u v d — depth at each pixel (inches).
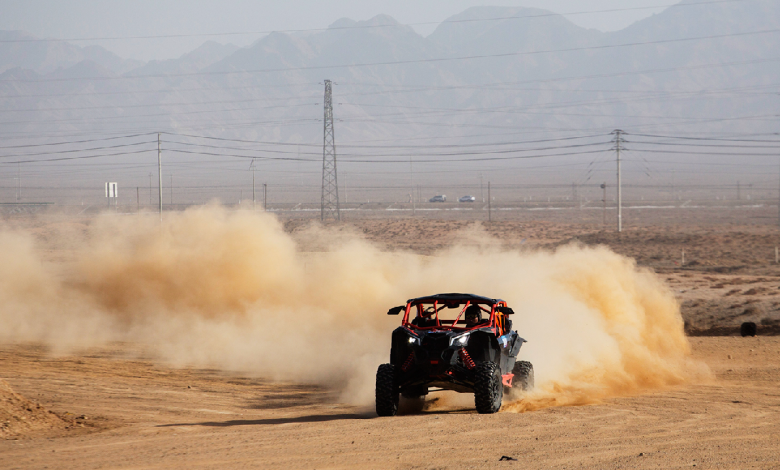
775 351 2824.8
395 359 1581.0
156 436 1318.9
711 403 1659.7
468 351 1546.5
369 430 1312.7
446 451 1131.3
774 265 7623.0
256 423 1492.4
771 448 1139.9
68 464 1088.2
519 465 1034.7
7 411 1473.9
